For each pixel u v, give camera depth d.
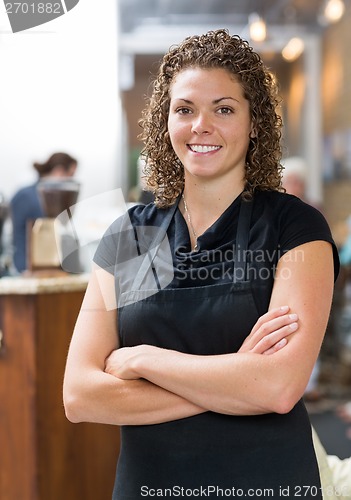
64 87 6.30
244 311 1.55
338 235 7.40
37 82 6.23
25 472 2.96
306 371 1.50
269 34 9.16
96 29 5.88
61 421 3.02
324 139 9.42
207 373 1.50
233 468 1.52
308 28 9.16
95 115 6.34
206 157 1.61
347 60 8.17
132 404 1.55
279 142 1.73
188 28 8.65
